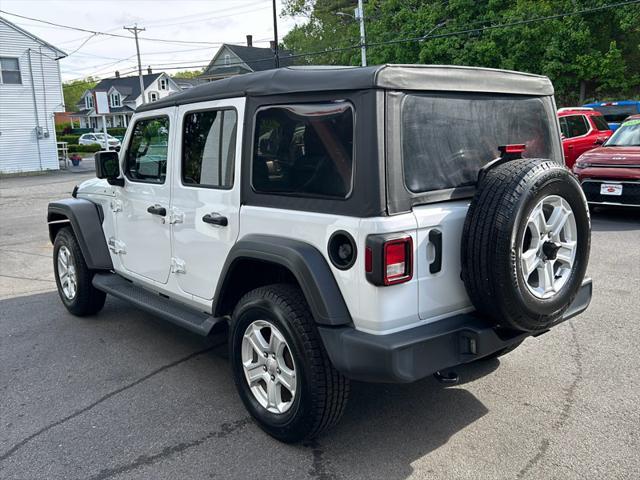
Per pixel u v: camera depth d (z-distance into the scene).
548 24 24.53
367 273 2.67
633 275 6.26
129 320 5.53
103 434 3.41
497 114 3.27
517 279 2.74
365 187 2.70
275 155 3.15
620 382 3.84
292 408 3.08
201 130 3.72
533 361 4.21
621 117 17.31
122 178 4.66
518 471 2.91
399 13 28.84
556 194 2.89
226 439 3.31
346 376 2.82
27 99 30.41
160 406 3.74
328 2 42.78
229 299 3.63
